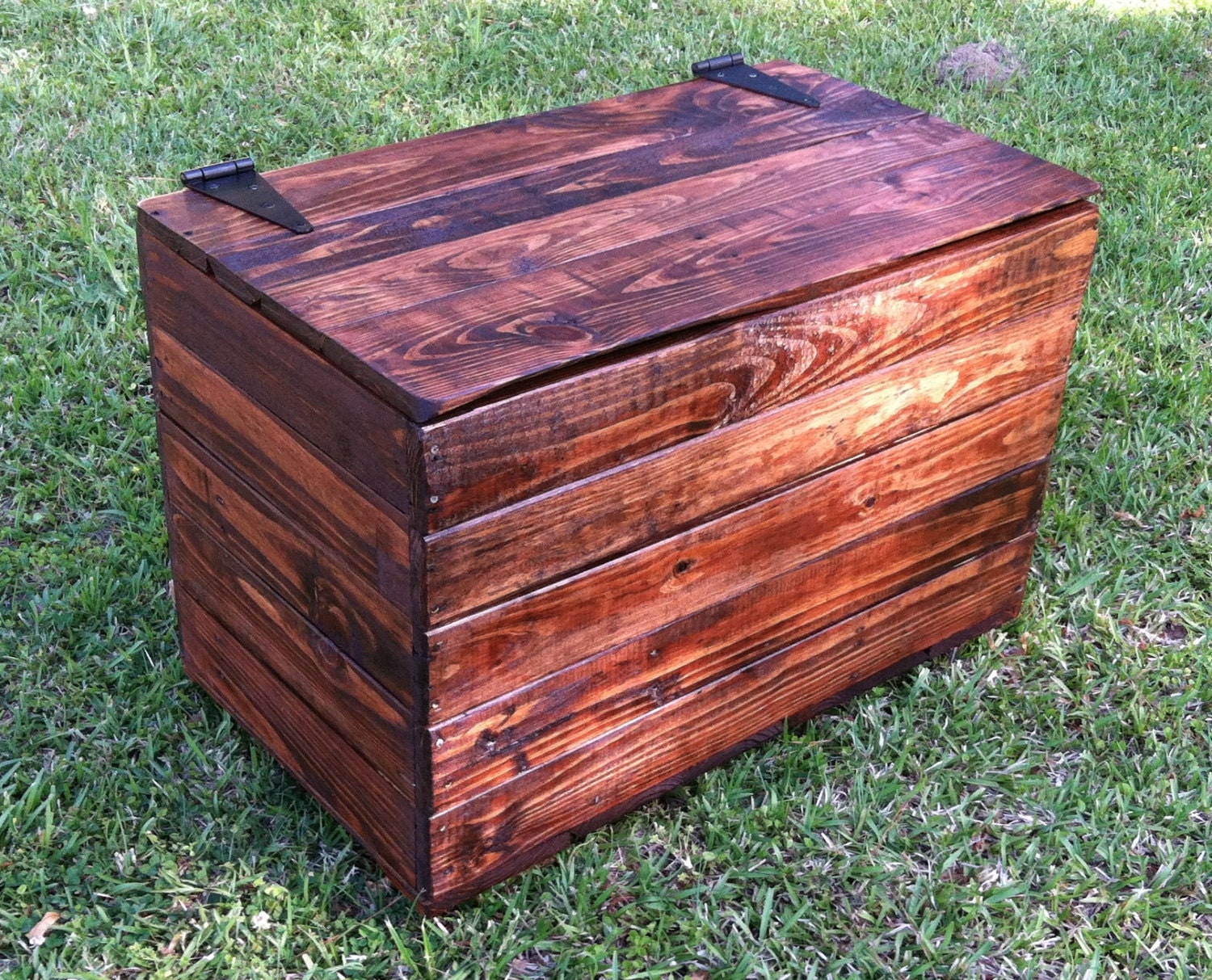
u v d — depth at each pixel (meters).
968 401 2.41
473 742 2.01
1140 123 4.87
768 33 5.22
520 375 1.78
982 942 2.19
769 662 2.38
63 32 4.89
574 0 5.37
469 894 2.16
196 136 4.33
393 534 1.84
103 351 3.42
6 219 3.87
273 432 2.03
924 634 2.65
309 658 2.17
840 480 2.29
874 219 2.25
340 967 2.11
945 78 5.09
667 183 2.34
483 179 2.33
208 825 2.32
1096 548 3.06
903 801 2.44
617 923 2.21
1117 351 3.67
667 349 1.92
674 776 2.36
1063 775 2.53
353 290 1.95
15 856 2.24
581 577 2.01
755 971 2.14
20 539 2.94
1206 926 2.25
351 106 4.55
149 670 2.65
